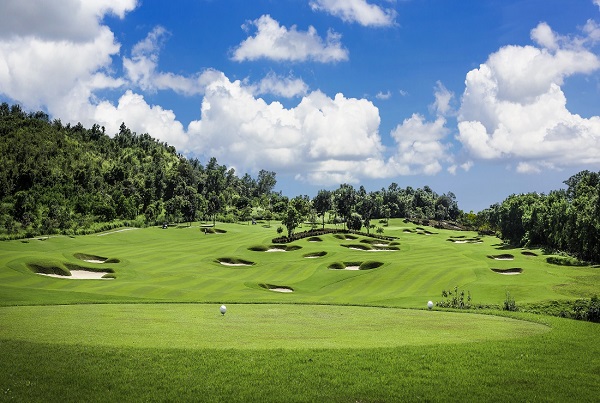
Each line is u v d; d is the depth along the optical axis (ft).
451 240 510.99
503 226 476.13
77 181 590.14
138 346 73.46
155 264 260.62
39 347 71.61
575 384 61.93
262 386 60.23
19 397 55.93
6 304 121.70
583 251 314.14
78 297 149.07
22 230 409.69
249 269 257.14
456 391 59.47
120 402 55.57
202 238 444.55
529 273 233.55
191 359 68.18
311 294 202.28
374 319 105.09
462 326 96.48
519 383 62.13
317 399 57.16
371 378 62.95
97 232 452.76
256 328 91.71
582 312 138.21
